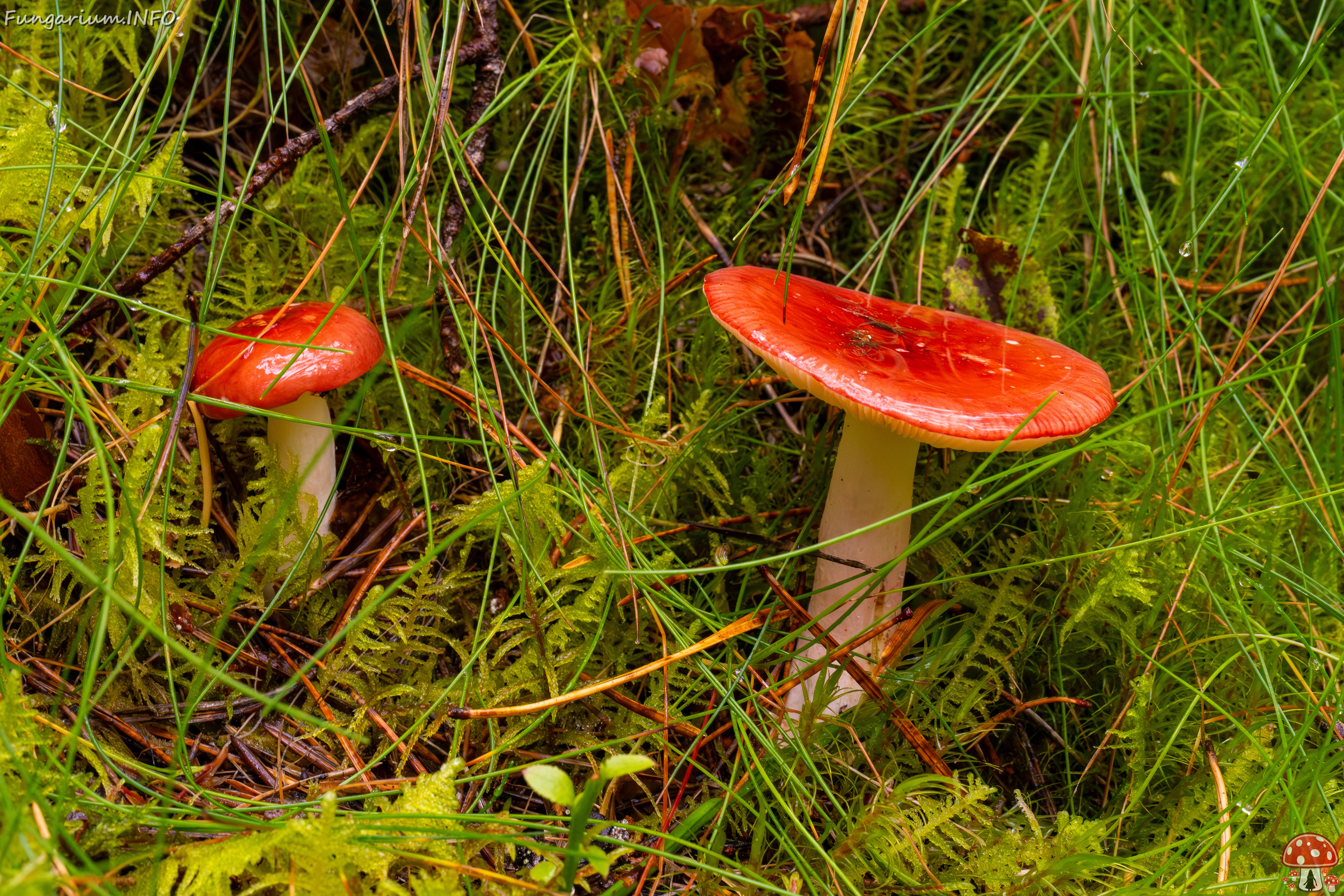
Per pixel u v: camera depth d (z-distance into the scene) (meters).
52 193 0.34
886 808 0.31
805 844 0.32
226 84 0.34
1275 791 0.33
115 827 0.29
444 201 0.38
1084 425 0.32
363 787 0.32
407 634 0.34
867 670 0.35
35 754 0.29
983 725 0.35
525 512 0.34
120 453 0.34
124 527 0.32
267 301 0.37
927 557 0.37
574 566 0.34
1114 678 0.36
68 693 0.31
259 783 0.32
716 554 0.36
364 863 0.29
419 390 0.37
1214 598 0.34
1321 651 0.34
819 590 0.34
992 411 0.31
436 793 0.30
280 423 0.34
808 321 0.33
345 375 0.33
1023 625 0.35
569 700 0.32
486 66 0.37
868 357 0.32
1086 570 0.35
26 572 0.33
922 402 0.31
